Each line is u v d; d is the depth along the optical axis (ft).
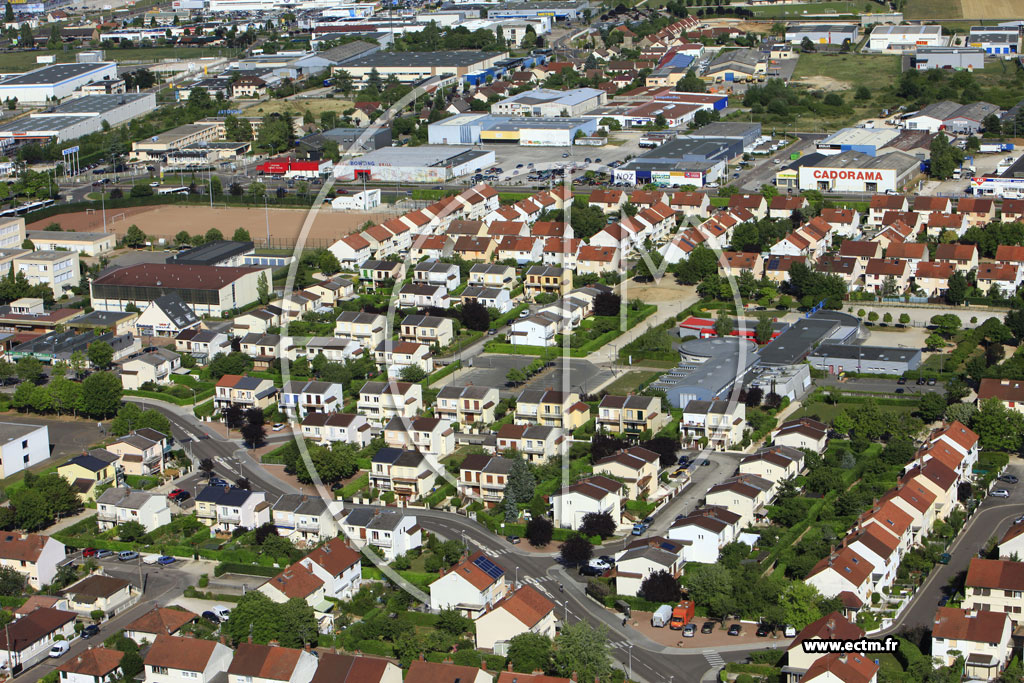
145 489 474.90
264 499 445.37
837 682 315.37
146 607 392.68
